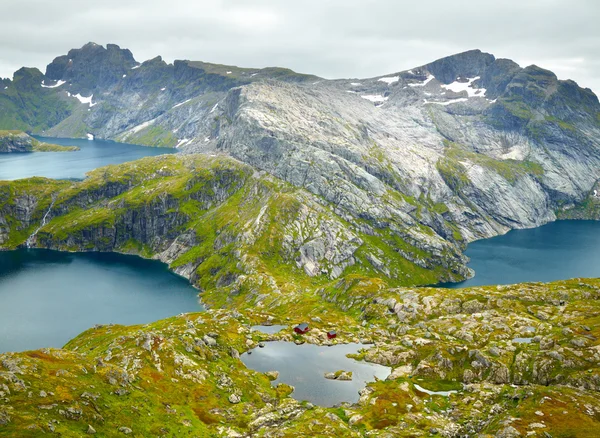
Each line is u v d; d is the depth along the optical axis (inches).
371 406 4505.4
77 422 3353.8
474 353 5418.3
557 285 7824.8
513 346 5561.0
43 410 3314.5
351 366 5654.5
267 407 4520.2
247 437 3855.8
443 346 5743.1
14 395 3380.9
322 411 4350.4
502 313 6825.8
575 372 4788.4
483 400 4544.8
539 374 4931.1
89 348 6151.6
